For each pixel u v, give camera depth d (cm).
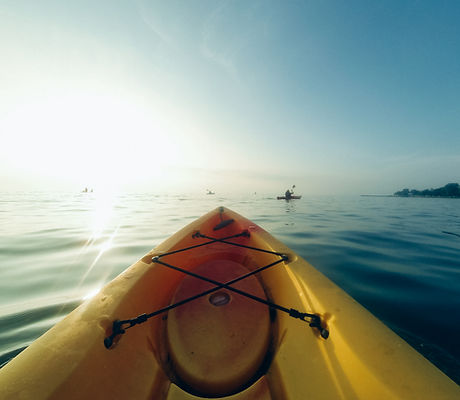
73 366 73
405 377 69
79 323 95
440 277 312
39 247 466
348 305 107
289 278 150
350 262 377
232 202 2277
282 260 172
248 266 220
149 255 179
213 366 100
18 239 527
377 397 67
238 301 137
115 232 633
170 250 196
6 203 1695
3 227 678
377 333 87
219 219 376
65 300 251
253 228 291
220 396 95
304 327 110
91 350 83
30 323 205
